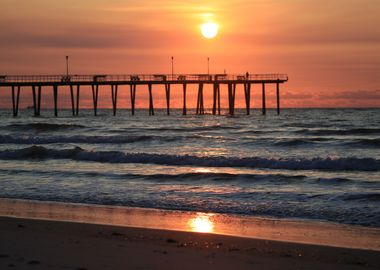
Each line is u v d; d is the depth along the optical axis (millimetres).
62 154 36938
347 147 40719
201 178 25922
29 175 27875
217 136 51875
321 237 15000
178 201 20594
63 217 17750
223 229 16062
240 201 20484
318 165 30406
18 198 21500
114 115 90312
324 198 20625
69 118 93688
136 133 58781
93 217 17750
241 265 11891
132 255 12414
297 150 39594
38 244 13375
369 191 22141
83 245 13312
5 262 11617
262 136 53062
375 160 29906
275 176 25922
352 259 12586
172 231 15289
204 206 19688
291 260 12398
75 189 23422
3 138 50250
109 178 26562
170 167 31484
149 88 86250
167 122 82250
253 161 31875
